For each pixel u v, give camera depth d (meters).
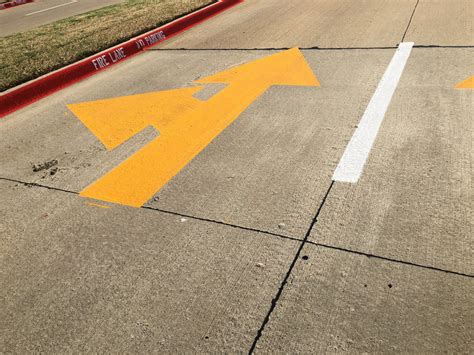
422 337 2.06
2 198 3.65
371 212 2.88
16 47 8.20
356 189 3.12
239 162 3.66
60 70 6.47
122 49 7.27
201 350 2.15
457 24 6.48
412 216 2.79
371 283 2.37
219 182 3.43
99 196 3.48
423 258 2.48
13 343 2.33
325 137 3.85
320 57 5.90
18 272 2.81
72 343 2.28
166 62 6.71
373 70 5.17
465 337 2.04
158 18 9.05
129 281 2.61
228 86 5.36
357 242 2.65
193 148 4.00
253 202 3.14
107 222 3.16
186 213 3.12
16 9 15.15
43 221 3.28
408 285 2.33
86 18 10.36
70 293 2.59
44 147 4.47
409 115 4.01
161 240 2.90
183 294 2.47
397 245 2.59
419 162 3.31
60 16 11.91
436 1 7.93
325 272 2.48
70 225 3.19
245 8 9.84
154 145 4.16
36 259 2.90
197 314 2.34
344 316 2.21
